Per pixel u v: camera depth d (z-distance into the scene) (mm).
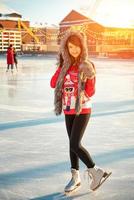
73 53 3723
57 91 3857
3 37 76562
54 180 4281
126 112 9289
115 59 50438
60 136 6500
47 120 8055
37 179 4312
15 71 26062
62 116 8539
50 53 72312
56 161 5000
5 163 4906
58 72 3949
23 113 8984
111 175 4461
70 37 3725
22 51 71438
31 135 6574
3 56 65375
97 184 3881
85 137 6441
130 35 64625
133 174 4516
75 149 3814
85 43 3730
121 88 15219
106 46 67125
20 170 4621
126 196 3809
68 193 3855
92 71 3674
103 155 5332
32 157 5188
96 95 12797
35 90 14156
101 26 68375
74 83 3756
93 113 9070
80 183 4082
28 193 3893
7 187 4059
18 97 12031
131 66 33156
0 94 12797
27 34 79562
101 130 7066
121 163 4961
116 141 6195
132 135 6684
